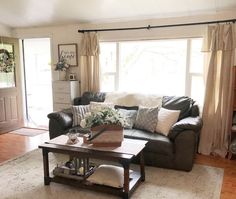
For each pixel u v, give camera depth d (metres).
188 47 3.93
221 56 3.46
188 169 3.00
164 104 3.65
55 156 3.48
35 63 6.90
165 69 4.29
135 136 3.17
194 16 3.74
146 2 3.54
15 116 5.01
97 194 2.48
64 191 2.54
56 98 4.69
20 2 3.81
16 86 5.06
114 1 3.59
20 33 5.28
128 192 2.33
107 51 4.59
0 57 4.78
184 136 2.96
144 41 4.25
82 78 4.62
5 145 3.98
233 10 3.49
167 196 2.44
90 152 2.38
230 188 2.61
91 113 2.61
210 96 3.57
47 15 4.35
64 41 4.87
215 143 3.61
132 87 4.55
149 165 3.19
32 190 2.56
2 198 2.41
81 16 4.30
